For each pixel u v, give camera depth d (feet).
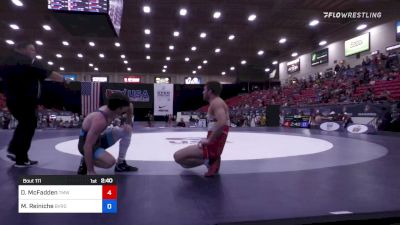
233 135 23.47
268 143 17.12
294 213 5.03
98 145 8.11
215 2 44.16
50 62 90.48
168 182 7.23
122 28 57.21
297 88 65.57
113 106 7.31
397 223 5.02
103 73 105.81
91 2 23.40
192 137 20.65
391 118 28.45
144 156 11.53
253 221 4.64
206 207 5.33
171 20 52.39
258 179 7.64
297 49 74.64
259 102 68.13
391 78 40.70
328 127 31.30
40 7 45.88
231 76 112.68
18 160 9.28
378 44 52.65
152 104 41.52
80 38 64.08
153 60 87.86
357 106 31.65
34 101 9.48
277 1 44.19
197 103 51.62
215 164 8.14
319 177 7.91
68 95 48.16
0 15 49.57
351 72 54.29
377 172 8.62
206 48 73.72
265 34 61.57
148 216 4.87
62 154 11.98
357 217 4.90
